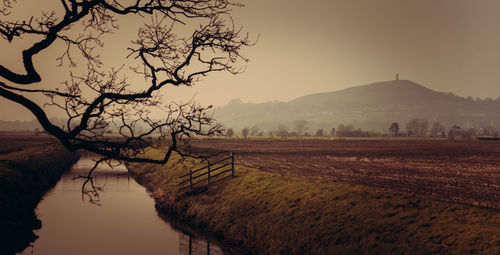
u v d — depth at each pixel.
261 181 26.14
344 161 50.44
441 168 42.22
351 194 19.36
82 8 6.23
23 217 23.45
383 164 46.72
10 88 5.78
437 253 12.20
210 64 7.13
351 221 16.34
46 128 5.87
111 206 29.22
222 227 21.41
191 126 6.93
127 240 20.05
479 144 114.00
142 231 21.89
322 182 23.23
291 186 23.17
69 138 6.12
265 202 22.05
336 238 15.53
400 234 14.08
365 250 14.08
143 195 33.81
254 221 20.06
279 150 76.19
